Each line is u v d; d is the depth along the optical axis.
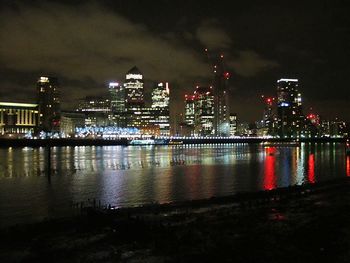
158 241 45.00
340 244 43.81
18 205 73.88
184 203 67.12
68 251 42.47
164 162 185.62
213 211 60.75
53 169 148.25
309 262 38.44
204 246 43.19
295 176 123.50
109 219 53.03
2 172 137.62
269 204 66.62
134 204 74.06
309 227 51.03
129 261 39.47
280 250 41.78
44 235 47.84
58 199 80.94
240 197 72.81
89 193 89.06
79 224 52.41
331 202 68.62
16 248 43.50
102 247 43.56
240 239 45.69
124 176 123.06
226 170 143.50
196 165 167.75
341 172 137.00
